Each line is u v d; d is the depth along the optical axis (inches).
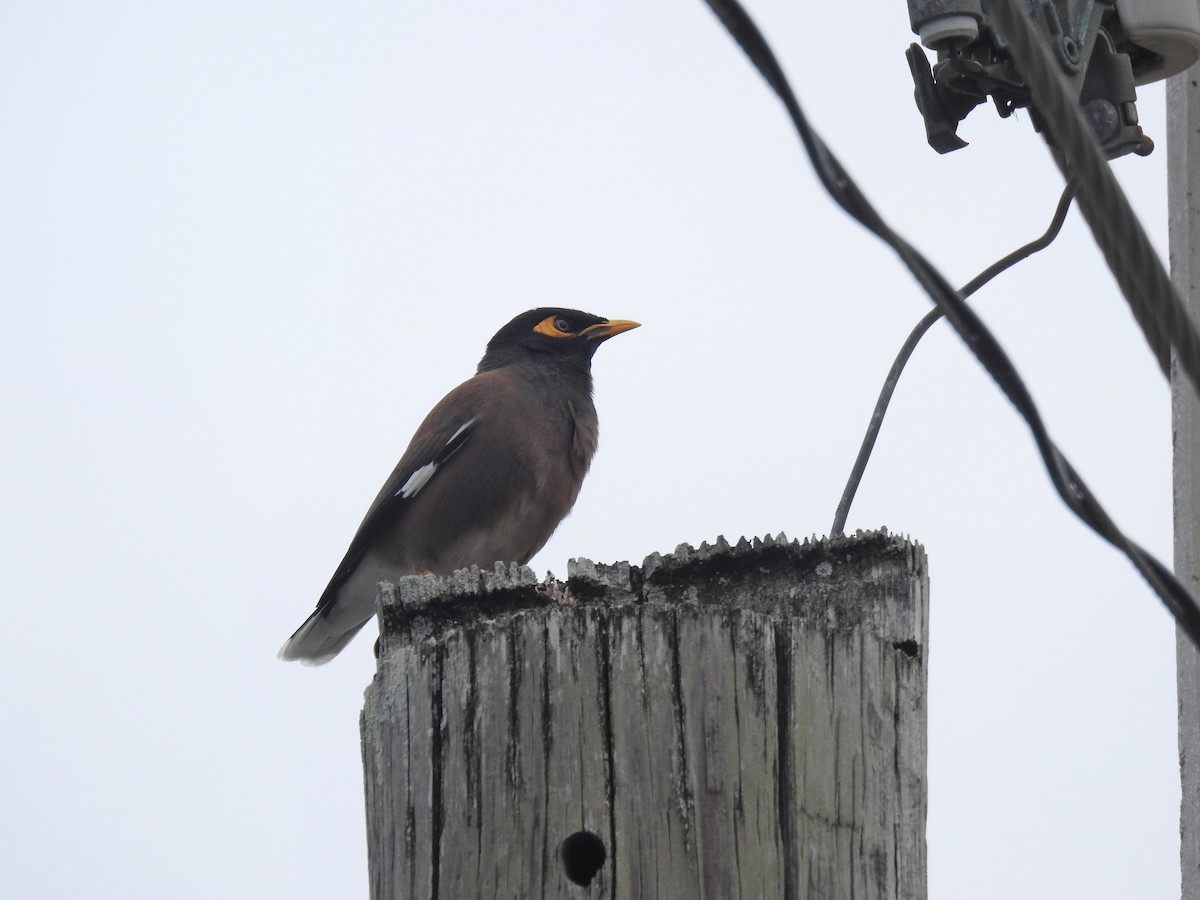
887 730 249.3
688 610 241.1
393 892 246.4
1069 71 346.0
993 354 248.1
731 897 231.3
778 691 240.5
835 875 237.1
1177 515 349.1
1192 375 271.1
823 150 224.8
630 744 236.7
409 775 248.2
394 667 255.6
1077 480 261.9
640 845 233.3
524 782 238.8
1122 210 259.6
